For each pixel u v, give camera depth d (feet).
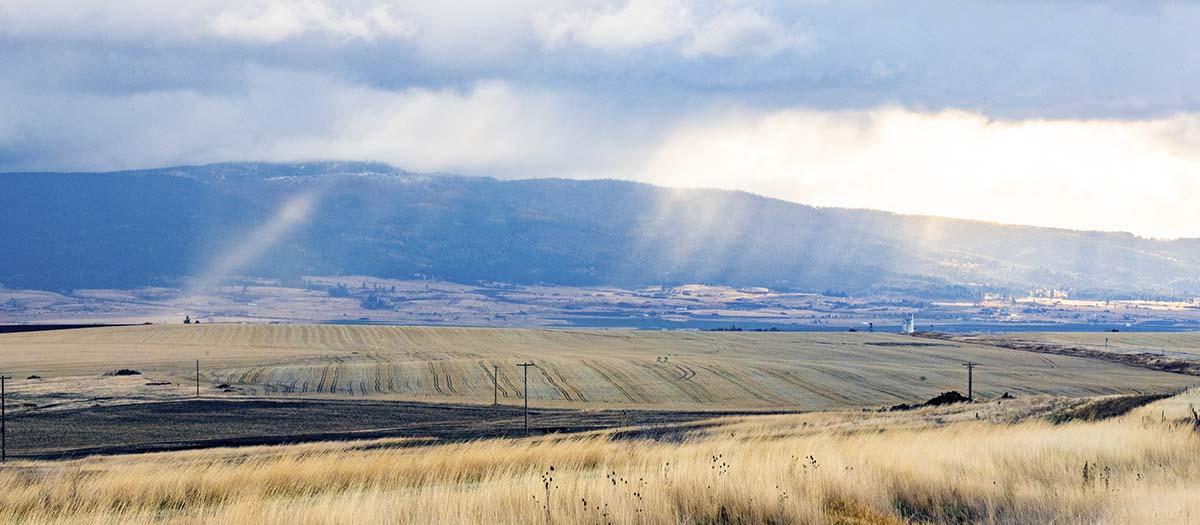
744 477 79.77
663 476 81.15
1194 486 89.04
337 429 376.27
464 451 122.83
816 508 73.46
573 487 75.25
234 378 651.66
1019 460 99.55
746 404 553.23
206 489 98.37
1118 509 77.20
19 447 321.93
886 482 83.82
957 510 79.66
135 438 351.87
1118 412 198.39
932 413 274.57
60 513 83.10
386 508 71.97
